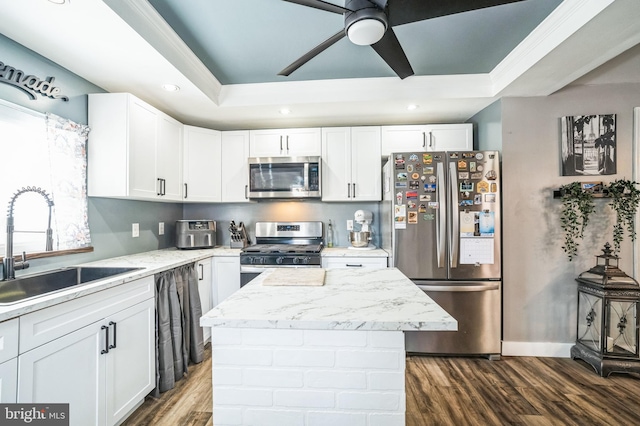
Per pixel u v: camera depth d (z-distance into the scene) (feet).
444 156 8.16
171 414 5.70
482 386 6.70
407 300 3.58
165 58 5.95
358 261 8.90
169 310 6.69
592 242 8.02
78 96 6.60
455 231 8.04
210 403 6.05
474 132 9.86
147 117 7.46
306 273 4.98
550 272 8.18
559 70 6.77
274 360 3.19
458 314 8.07
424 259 8.19
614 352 7.10
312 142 10.02
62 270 5.80
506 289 8.25
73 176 6.32
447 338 8.11
